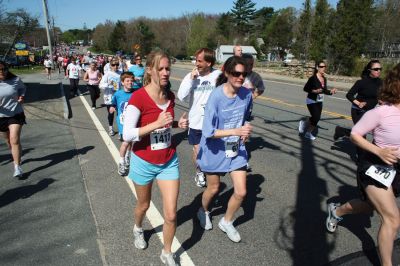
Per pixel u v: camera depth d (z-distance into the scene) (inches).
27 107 471.8
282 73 1262.3
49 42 1083.3
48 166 231.5
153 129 109.7
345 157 259.6
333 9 1267.2
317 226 157.6
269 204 180.2
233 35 3432.6
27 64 1948.8
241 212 171.2
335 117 414.6
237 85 126.3
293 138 316.5
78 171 222.4
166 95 116.2
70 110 456.8
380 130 111.6
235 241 142.7
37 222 157.2
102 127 354.9
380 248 118.2
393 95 108.9
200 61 178.5
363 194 122.0
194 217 163.8
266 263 130.2
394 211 113.0
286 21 2493.8
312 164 243.9
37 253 134.0
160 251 135.9
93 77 462.0
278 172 227.6
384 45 1332.4
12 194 187.5
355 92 241.4
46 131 334.0
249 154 268.1
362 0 1051.3
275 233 151.3
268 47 2721.5
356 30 1064.2
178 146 292.5
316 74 296.8
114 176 214.4
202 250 137.5
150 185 123.5
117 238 144.7
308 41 1405.0
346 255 135.1
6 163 237.3
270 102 550.0
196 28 3137.3
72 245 139.5
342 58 1106.1
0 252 134.3
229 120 135.6
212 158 135.7
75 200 180.2
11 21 1284.4
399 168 113.0
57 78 1055.6
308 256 134.6
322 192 195.8
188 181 210.2
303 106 510.9
